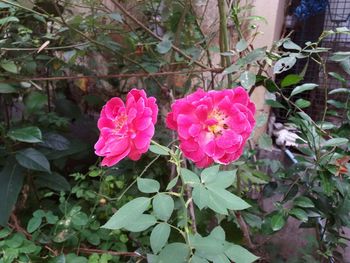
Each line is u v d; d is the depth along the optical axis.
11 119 0.61
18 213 0.54
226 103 0.24
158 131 0.51
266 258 0.52
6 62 0.46
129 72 0.57
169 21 0.57
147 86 0.56
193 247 0.22
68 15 0.56
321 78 0.68
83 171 0.63
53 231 0.47
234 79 0.42
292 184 0.46
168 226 0.23
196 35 0.56
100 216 0.51
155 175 0.53
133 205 0.23
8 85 0.47
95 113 0.75
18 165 0.50
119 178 0.55
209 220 0.46
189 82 0.52
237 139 0.23
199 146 0.23
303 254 0.53
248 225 0.50
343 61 0.40
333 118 0.55
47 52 0.58
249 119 0.25
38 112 0.58
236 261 0.23
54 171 0.61
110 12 0.53
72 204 0.53
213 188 0.23
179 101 0.24
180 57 0.55
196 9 0.60
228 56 0.42
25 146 0.56
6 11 0.48
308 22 0.80
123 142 0.23
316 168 0.44
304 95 0.66
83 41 0.54
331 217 0.47
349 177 0.46
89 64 0.66
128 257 0.48
